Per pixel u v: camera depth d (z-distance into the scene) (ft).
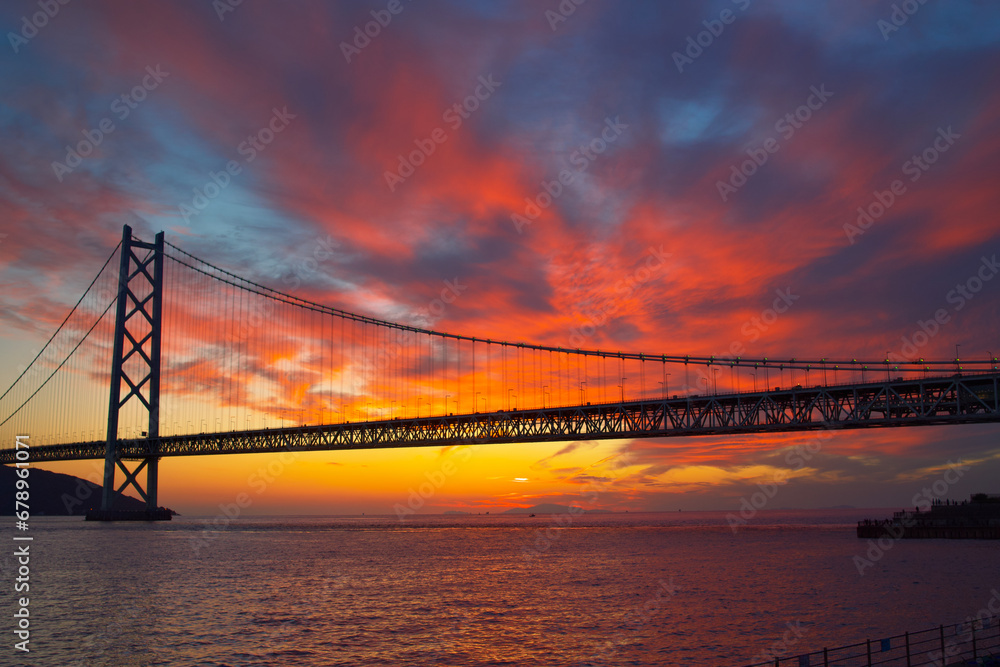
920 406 279.90
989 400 272.51
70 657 120.37
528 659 116.67
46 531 452.76
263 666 114.52
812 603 160.04
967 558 242.17
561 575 223.92
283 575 225.76
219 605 167.43
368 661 116.98
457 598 176.86
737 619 143.64
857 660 109.40
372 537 458.91
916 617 141.79
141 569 240.32
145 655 121.39
